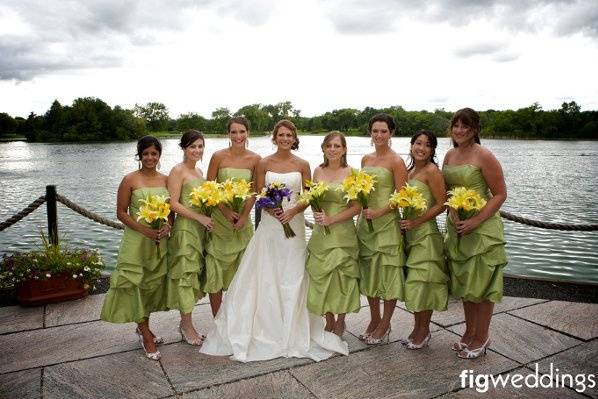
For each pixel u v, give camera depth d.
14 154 41.16
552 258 8.20
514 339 3.42
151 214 2.91
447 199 3.17
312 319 3.35
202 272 3.44
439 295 3.13
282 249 3.32
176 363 3.05
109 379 2.85
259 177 3.52
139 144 3.18
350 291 3.24
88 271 4.31
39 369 2.97
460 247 3.07
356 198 3.07
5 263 4.16
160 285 3.25
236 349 3.11
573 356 3.16
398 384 2.80
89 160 33.25
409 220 3.08
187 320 3.36
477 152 3.02
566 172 24.19
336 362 3.07
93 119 76.94
